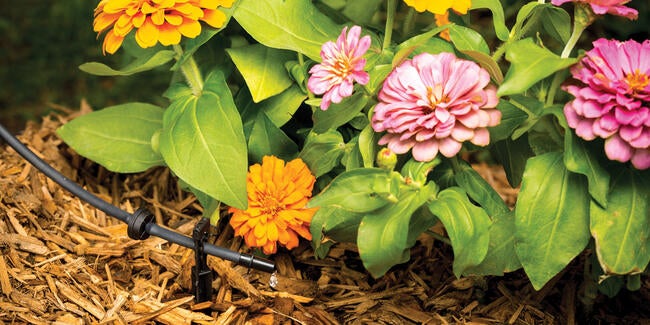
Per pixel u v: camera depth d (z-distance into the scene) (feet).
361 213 1.89
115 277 2.04
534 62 1.69
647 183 1.79
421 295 2.09
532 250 1.79
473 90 1.73
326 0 2.35
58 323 1.88
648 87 1.65
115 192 2.38
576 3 1.77
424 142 1.74
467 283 2.11
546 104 1.88
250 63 2.08
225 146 1.95
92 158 2.22
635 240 1.77
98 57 3.70
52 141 2.49
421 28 2.33
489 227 1.79
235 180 1.92
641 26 3.11
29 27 3.90
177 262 2.09
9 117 3.37
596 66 1.70
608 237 1.76
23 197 2.22
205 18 1.95
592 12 1.77
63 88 3.55
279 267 2.13
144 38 1.90
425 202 1.81
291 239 2.01
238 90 2.30
